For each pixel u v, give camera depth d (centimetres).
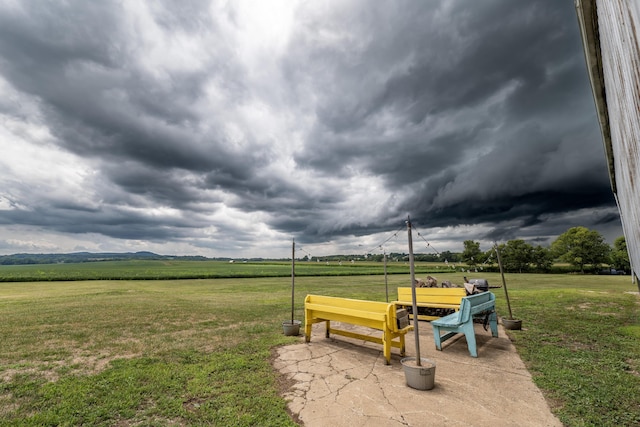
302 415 345
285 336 725
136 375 464
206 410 356
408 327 566
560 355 559
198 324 858
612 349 595
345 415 343
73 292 1906
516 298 1368
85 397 389
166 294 1761
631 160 292
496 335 703
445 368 499
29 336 712
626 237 540
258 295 1695
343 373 478
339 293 1761
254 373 477
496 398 384
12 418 338
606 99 382
